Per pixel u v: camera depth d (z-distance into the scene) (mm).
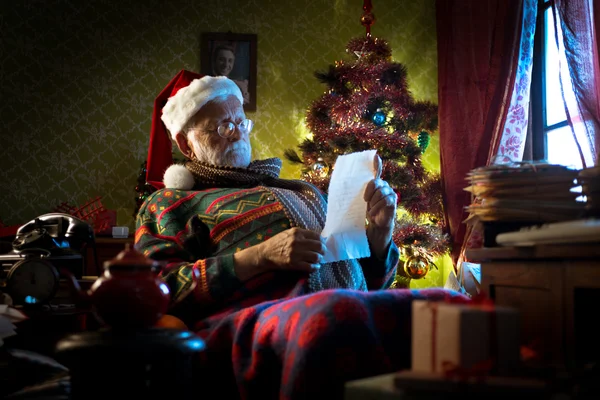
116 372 1188
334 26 4840
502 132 3529
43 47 4562
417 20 4879
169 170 2285
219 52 4707
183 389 1236
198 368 1620
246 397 1474
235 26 4762
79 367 1200
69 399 1495
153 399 1191
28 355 1674
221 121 2338
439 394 855
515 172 1354
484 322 896
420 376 877
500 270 1373
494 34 3709
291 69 4773
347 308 1312
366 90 4020
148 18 4691
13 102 4500
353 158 1992
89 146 4562
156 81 4664
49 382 1562
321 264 1987
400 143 3938
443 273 4723
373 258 2125
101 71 4617
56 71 4566
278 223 2068
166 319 1612
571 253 1130
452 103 4121
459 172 4012
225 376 1613
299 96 4754
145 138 4621
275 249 1819
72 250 2088
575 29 2672
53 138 4527
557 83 3500
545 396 827
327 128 4055
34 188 4473
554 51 3535
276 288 1887
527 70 3512
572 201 1324
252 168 2373
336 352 1272
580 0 2656
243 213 2076
